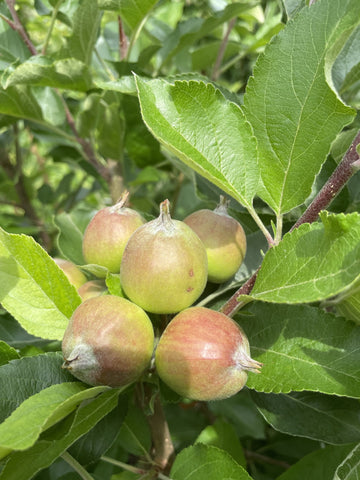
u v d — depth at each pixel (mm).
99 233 137
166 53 259
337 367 117
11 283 128
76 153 283
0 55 225
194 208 275
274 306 129
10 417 99
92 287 142
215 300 145
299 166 122
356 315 127
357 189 172
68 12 229
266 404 142
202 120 119
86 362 108
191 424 228
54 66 197
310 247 105
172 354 110
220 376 108
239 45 281
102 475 181
